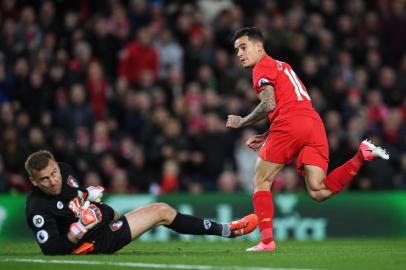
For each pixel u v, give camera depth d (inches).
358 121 2349.9
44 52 2285.9
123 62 2380.7
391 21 2802.7
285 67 1254.9
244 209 1982.0
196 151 2218.3
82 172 2074.3
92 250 1111.6
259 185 1249.4
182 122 2271.2
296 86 1247.5
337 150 2282.2
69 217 1110.4
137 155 2140.7
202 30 2518.5
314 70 2497.5
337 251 1275.8
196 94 2332.7
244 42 1251.8
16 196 1865.2
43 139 2087.8
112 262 1014.4
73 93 2186.3
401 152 2448.3
